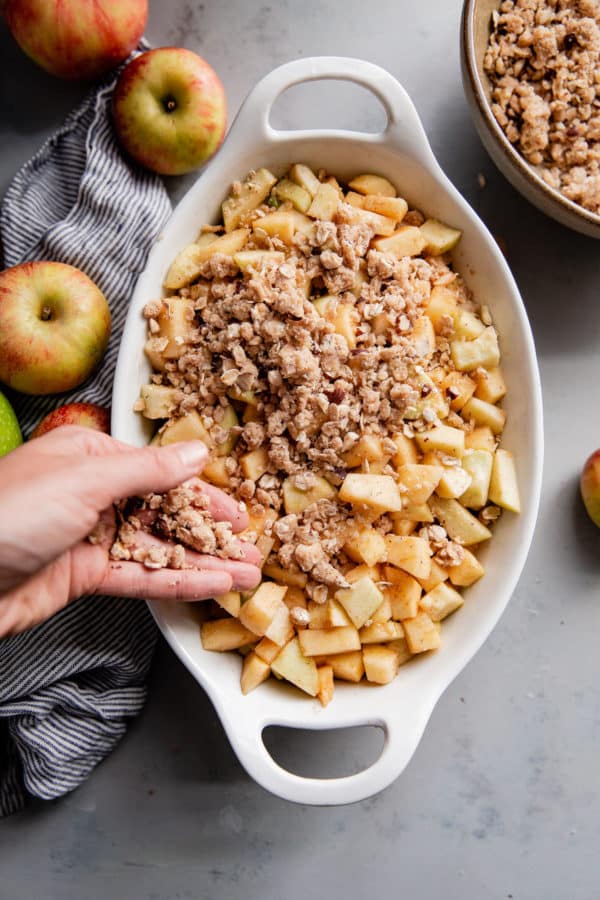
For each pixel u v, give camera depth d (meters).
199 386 0.65
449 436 0.65
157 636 0.74
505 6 0.71
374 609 0.65
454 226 0.68
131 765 0.75
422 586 0.66
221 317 0.65
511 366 0.67
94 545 0.62
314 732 0.75
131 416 0.65
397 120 0.65
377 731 0.75
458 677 0.76
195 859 0.75
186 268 0.67
